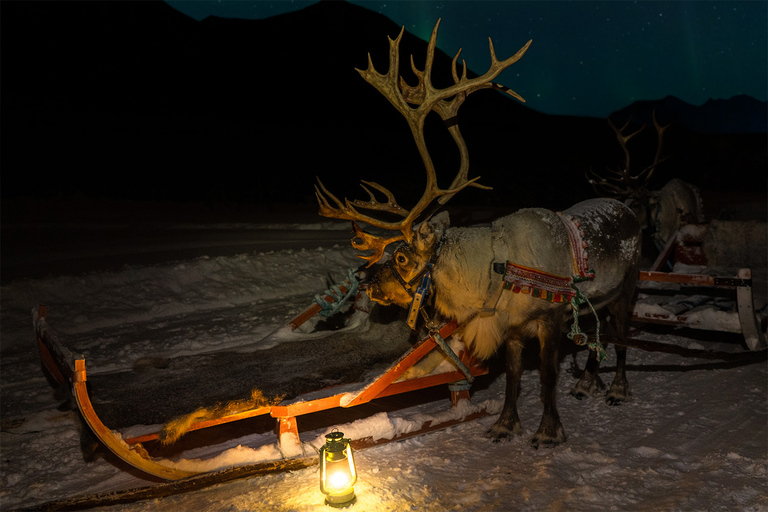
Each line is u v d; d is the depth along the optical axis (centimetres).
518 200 3194
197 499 369
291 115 6234
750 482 362
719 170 4047
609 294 486
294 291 987
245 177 3184
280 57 8200
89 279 882
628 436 437
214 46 8025
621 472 383
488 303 421
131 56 6800
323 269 1075
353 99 7325
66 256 1072
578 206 512
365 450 431
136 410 437
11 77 5316
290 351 547
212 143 3981
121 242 1241
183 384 483
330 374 497
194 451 430
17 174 2655
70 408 497
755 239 774
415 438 452
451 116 420
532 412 492
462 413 473
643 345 500
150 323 799
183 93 6234
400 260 426
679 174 4016
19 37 6153
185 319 816
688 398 502
